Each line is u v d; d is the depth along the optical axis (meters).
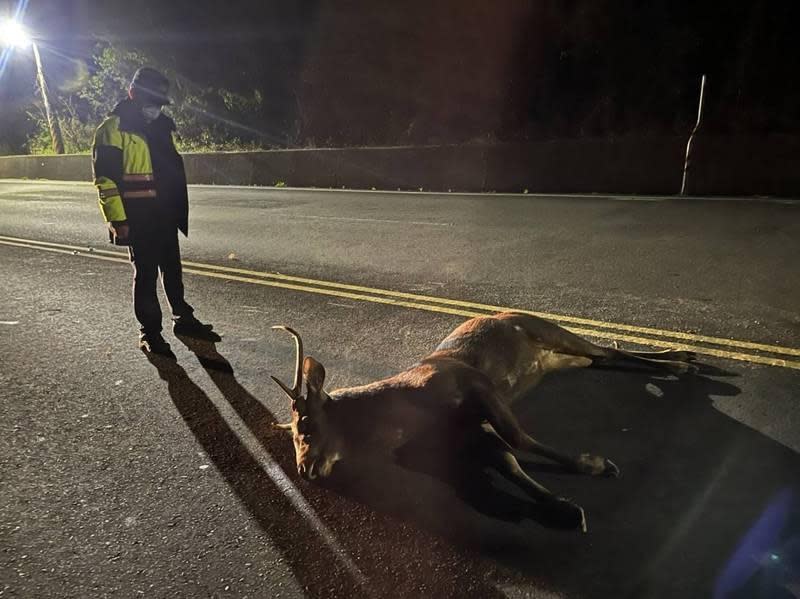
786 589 2.46
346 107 26.47
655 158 13.96
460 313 5.96
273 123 29.39
